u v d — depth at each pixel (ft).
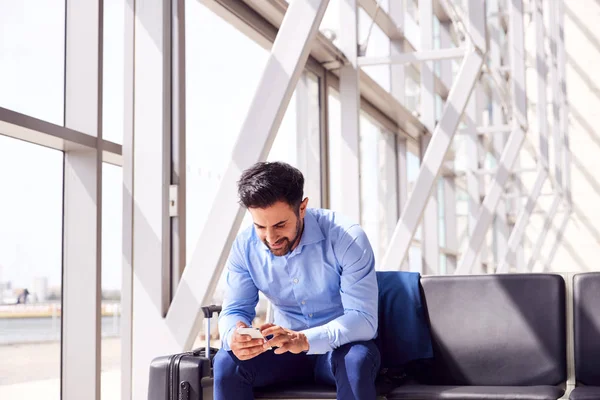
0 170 9.20
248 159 10.12
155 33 11.69
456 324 9.21
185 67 12.10
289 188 7.57
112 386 11.06
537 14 35.60
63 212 10.37
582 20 40.24
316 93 19.38
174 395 8.36
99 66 10.46
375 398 7.60
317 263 8.29
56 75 10.28
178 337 10.75
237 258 8.57
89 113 10.42
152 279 11.28
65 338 10.24
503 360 8.95
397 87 25.07
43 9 9.96
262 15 15.96
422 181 18.42
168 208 11.56
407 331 9.17
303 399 8.01
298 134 18.22
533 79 40.01
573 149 39.99
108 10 11.22
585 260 39.55
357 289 8.07
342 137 19.12
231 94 14.38
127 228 11.35
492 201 29.25
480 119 33.76
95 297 10.21
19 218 9.49
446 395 7.88
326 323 8.33
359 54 19.54
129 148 11.44
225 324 8.26
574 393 7.65
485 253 37.81
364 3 20.53
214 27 13.97
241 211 10.28
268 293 8.59
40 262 9.86
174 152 11.73
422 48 25.90
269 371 8.19
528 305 8.99
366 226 23.39
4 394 9.16
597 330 8.63
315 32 10.16
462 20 18.10
